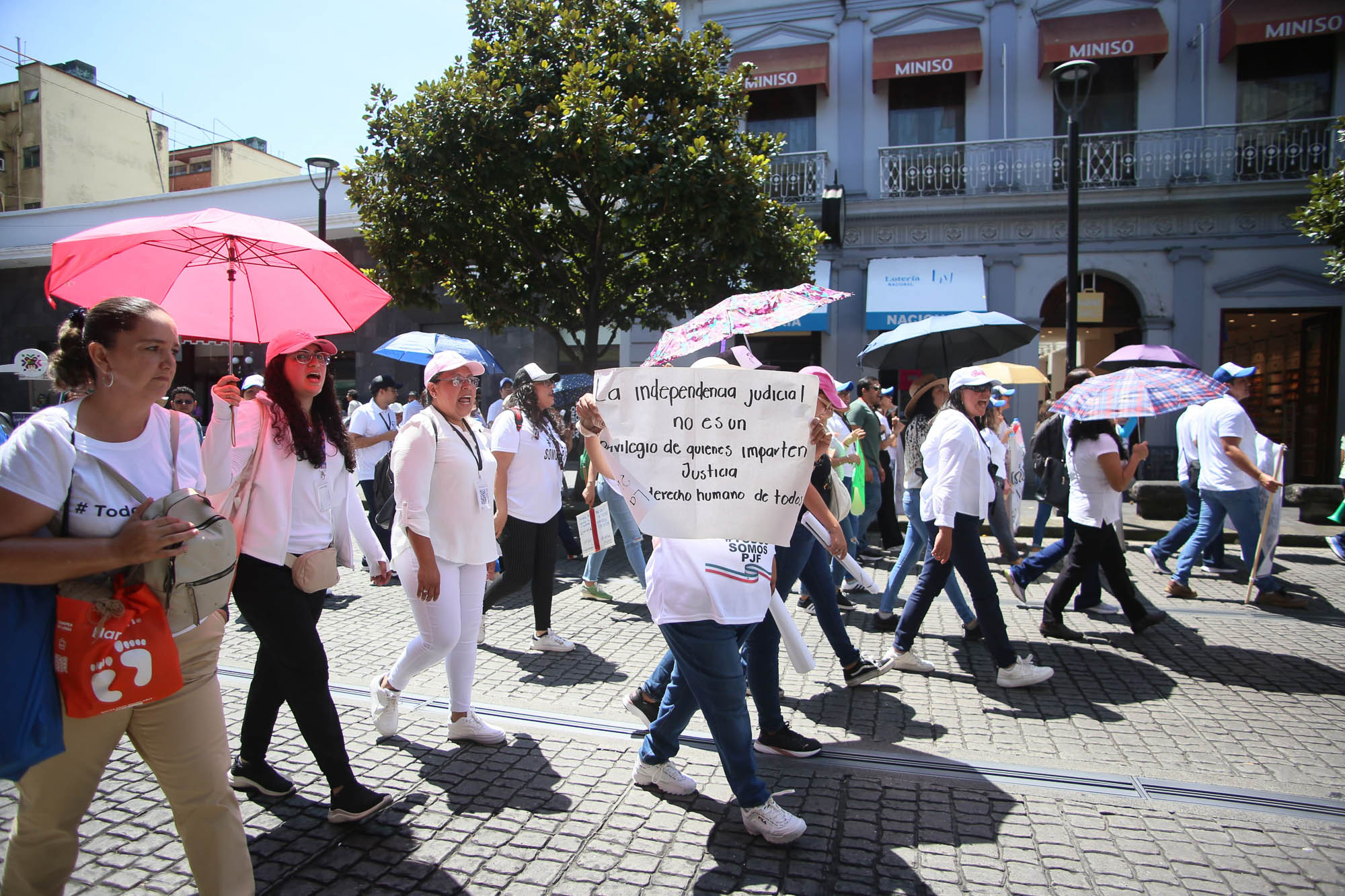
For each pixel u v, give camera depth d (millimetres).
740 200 9062
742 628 2816
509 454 4785
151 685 1909
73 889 2461
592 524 6176
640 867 2609
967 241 14328
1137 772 3312
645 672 4594
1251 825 2887
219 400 2666
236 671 4523
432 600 3365
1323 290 13055
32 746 1764
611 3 9727
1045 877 2559
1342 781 3229
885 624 5516
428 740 3596
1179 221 13594
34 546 1757
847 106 14984
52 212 20797
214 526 2049
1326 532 9055
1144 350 6801
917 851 2713
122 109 30500
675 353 3393
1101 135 13453
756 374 2732
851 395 9969
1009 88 14344
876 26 14852
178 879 2525
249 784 3043
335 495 3174
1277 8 13023
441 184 9000
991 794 3123
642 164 8633
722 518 2725
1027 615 5934
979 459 4312
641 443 2746
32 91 27984
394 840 2756
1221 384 4938
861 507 6688
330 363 3072
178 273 3021
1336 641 5195
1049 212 13953
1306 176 13023
